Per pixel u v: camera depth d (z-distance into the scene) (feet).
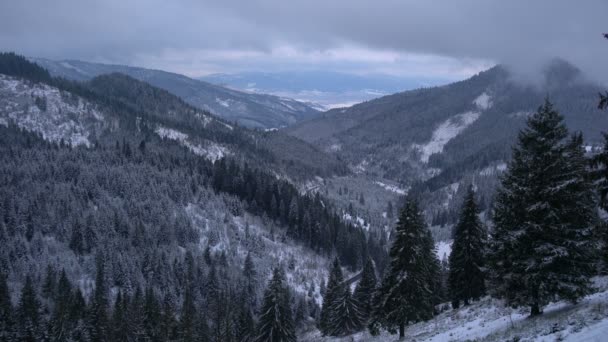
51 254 378.32
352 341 171.73
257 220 487.20
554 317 68.74
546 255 72.64
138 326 243.81
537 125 74.43
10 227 390.21
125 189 472.85
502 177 80.48
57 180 500.33
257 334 181.47
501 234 80.48
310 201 531.50
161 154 650.02
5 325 247.50
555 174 72.28
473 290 142.61
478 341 72.74
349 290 199.31
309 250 463.83
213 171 586.04
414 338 111.86
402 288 121.80
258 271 386.93
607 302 64.34
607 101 55.77
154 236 400.67
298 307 308.40
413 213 123.65
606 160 63.00
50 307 297.33
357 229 497.05
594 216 71.26
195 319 252.62
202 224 439.22
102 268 342.23
